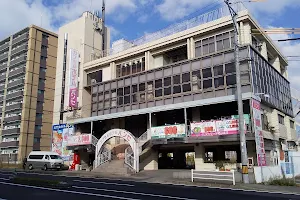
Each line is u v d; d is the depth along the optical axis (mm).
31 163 32688
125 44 36375
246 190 14211
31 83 52812
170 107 25828
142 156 26281
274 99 27188
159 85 28250
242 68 23203
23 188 13867
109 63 34938
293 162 22516
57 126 37688
